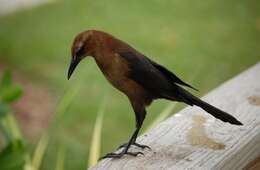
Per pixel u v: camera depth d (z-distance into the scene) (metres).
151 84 5.96
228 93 5.64
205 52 17.05
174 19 18.89
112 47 5.94
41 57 16.88
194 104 5.38
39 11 19.45
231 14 19.38
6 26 18.61
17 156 7.42
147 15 19.06
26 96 15.11
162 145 4.94
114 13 19.20
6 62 16.67
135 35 17.84
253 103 5.46
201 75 15.93
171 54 16.83
